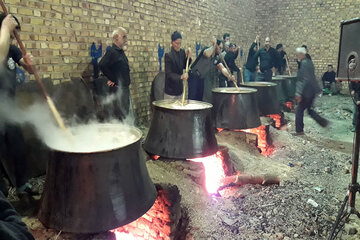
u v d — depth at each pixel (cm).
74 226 179
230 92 434
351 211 248
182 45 609
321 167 427
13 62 234
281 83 748
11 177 242
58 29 333
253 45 719
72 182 179
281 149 491
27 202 234
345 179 390
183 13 602
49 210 188
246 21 1002
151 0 495
